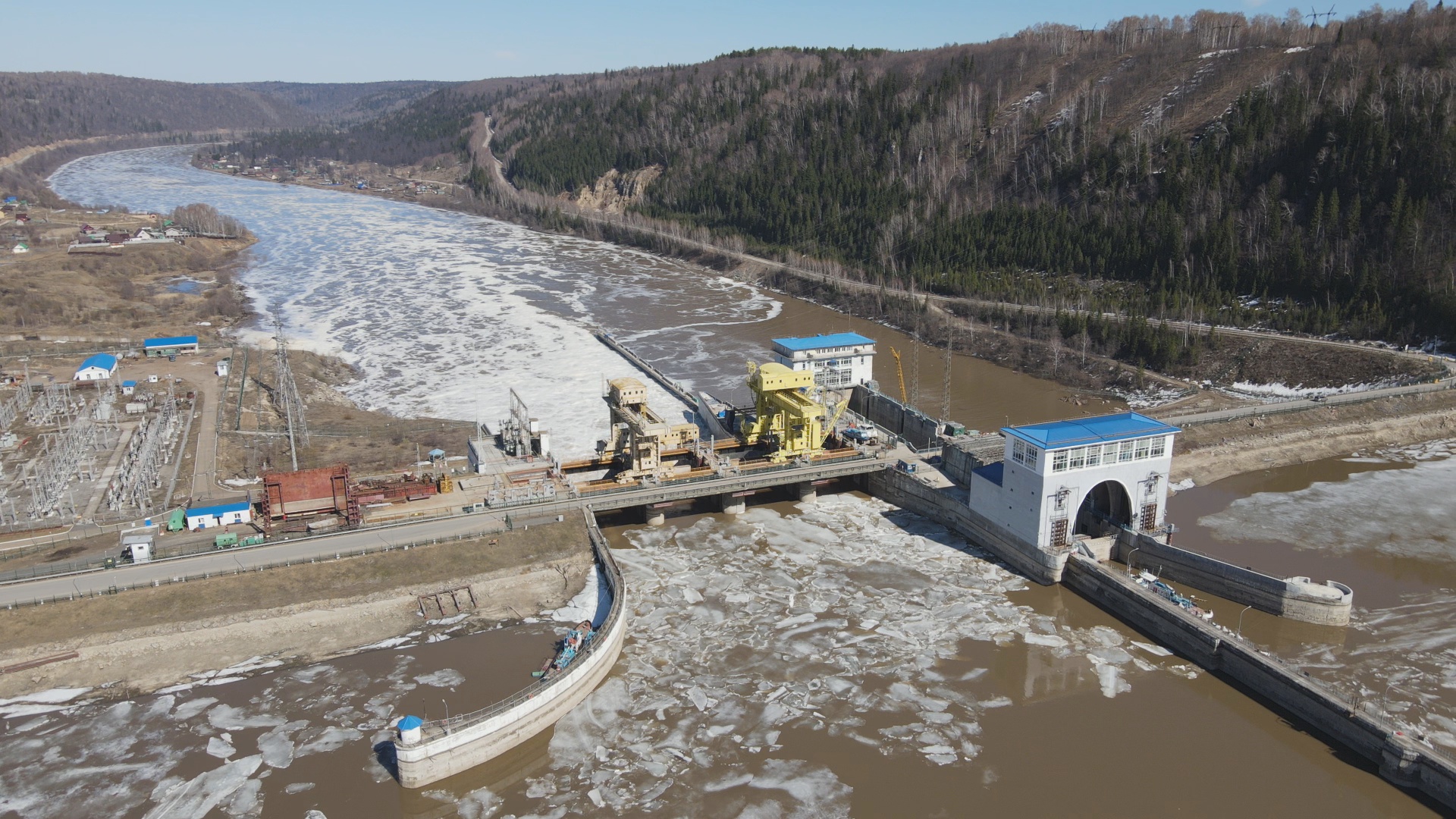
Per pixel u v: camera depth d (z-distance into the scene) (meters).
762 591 98.19
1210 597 95.94
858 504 122.12
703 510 120.19
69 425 135.62
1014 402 161.88
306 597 90.38
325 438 137.00
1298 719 78.19
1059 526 99.69
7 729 74.62
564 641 87.00
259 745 73.19
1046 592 98.56
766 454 131.38
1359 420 139.25
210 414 142.62
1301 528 110.50
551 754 73.56
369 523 103.62
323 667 82.94
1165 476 102.25
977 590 98.75
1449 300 159.38
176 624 85.44
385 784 69.50
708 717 77.75
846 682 82.50
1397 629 89.25
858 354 154.12
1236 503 117.88
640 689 81.38
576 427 146.12
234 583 90.94
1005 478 103.31
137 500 107.69
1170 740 75.62
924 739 75.38
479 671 82.19
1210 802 68.94
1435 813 68.12
